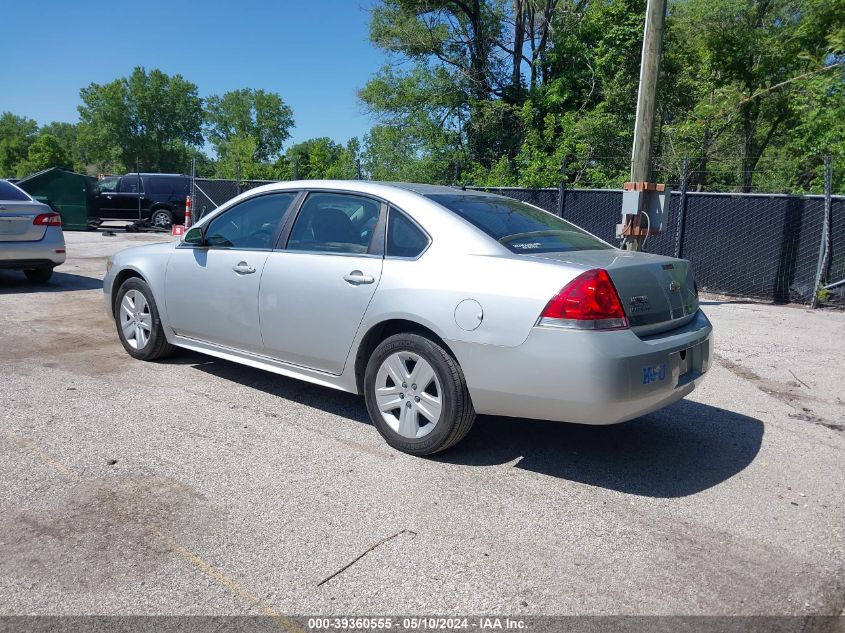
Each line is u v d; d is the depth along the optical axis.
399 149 22.08
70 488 3.59
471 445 4.38
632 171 9.31
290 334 4.73
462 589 2.82
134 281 5.95
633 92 19.58
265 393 5.28
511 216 4.53
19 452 4.01
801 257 10.45
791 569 3.05
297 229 4.84
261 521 3.32
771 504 3.69
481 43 22.12
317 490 3.67
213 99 91.19
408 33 21.64
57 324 7.47
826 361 6.90
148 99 88.25
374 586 2.82
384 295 4.17
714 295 11.24
